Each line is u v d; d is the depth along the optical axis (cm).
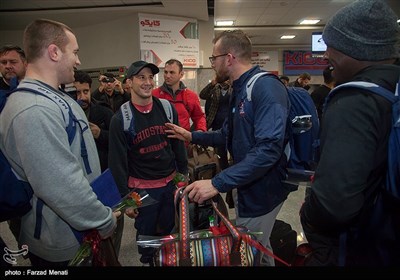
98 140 211
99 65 635
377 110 69
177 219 109
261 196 134
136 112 170
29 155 87
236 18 734
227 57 135
